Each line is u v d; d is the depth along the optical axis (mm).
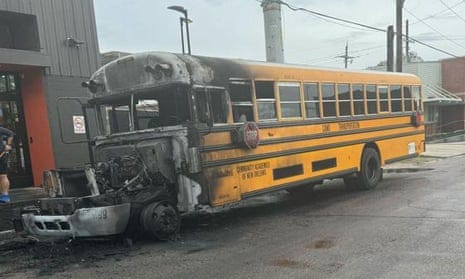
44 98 11664
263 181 9000
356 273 5488
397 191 11656
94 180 7344
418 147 14477
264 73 9234
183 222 9305
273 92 9422
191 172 7629
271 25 15500
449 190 11289
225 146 8250
